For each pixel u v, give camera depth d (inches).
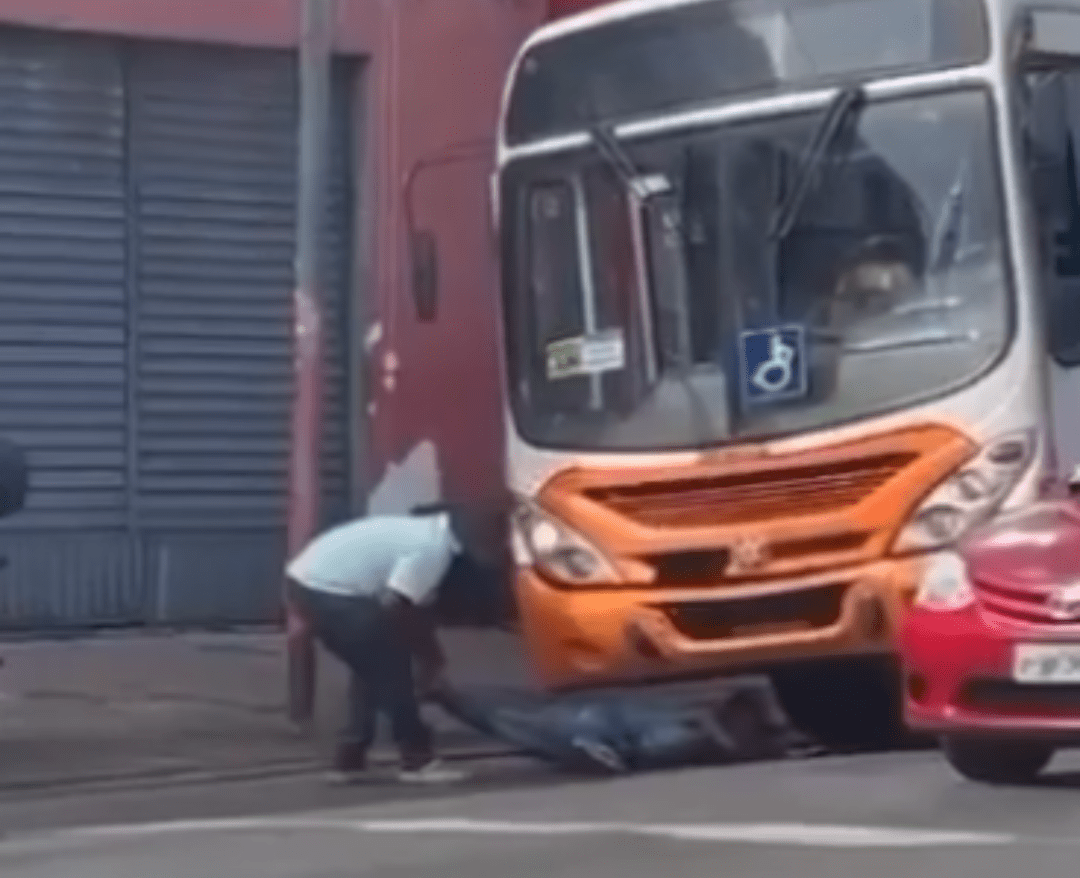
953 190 593.6
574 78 644.7
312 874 440.1
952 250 591.8
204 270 943.7
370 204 962.1
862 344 593.9
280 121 955.3
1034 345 583.8
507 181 652.1
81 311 920.3
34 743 693.3
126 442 928.3
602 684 620.1
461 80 970.7
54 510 912.9
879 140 602.9
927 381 585.6
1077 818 484.4
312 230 709.3
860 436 587.8
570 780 621.3
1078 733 502.9
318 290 709.9
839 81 608.7
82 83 917.8
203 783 635.5
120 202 926.4
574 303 633.6
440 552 620.7
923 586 542.3
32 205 909.8
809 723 665.0
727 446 601.0
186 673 833.5
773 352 601.0
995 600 513.0
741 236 613.0
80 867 466.0
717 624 600.4
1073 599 504.4
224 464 948.0
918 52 602.2
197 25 928.3
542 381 635.5
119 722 732.7
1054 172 593.6
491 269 952.9
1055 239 593.0
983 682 513.7
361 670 622.5
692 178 621.3
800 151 609.9
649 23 634.8
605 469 615.5
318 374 709.9
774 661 596.1
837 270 601.9
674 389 613.6
